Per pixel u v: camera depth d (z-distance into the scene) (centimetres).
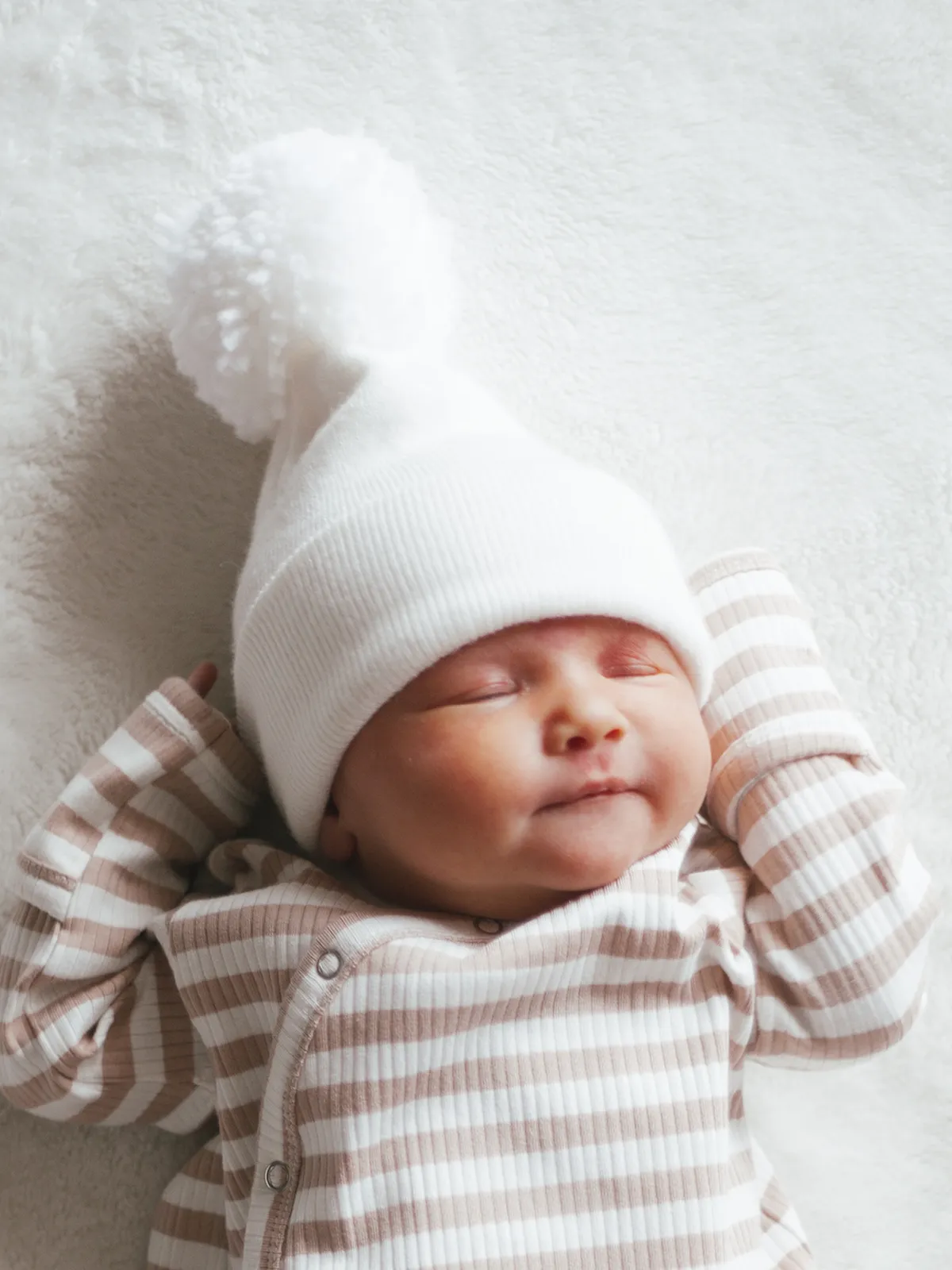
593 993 94
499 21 125
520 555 91
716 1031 95
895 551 122
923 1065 114
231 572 115
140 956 101
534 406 121
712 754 105
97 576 113
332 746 93
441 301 108
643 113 126
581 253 123
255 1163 96
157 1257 102
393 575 91
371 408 99
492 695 91
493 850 90
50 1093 98
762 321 124
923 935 101
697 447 122
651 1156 91
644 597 92
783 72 128
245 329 102
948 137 128
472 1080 91
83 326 115
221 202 103
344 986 91
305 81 121
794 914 99
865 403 124
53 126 117
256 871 104
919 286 126
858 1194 112
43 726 110
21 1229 104
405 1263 88
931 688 120
